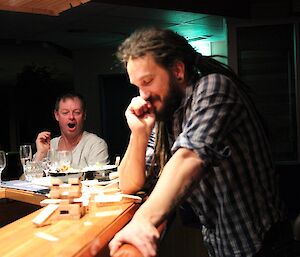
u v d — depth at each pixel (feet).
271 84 16.47
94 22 16.35
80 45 22.24
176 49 4.06
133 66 4.07
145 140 5.31
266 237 4.12
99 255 3.95
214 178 4.07
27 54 22.81
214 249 4.55
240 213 4.09
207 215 4.40
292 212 14.70
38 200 5.87
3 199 7.45
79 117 9.78
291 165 16.24
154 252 3.14
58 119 9.92
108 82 24.00
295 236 4.29
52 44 21.31
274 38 16.20
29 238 3.75
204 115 3.70
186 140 3.60
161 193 3.49
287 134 16.51
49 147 8.71
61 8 8.79
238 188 4.04
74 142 9.96
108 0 13.16
